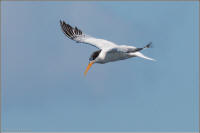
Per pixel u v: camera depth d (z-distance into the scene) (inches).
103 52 644.1
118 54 629.9
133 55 637.3
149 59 633.0
